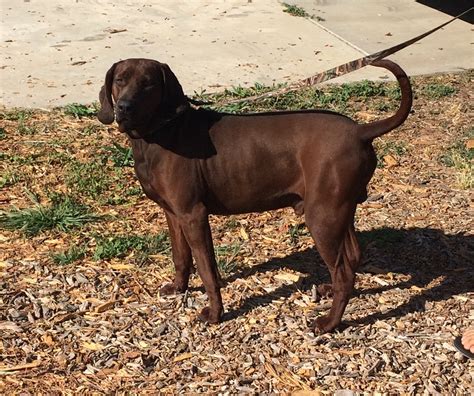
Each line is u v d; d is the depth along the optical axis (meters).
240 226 2.72
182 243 2.22
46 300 2.26
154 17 5.45
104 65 4.43
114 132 3.54
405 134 3.57
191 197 2.04
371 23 5.33
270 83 4.17
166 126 2.02
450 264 2.48
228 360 2.00
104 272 2.40
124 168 3.17
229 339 2.08
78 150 3.33
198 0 5.92
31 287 2.32
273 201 2.09
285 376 1.94
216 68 4.40
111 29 5.12
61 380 1.92
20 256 2.50
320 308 2.23
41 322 2.15
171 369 1.97
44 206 2.83
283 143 2.02
